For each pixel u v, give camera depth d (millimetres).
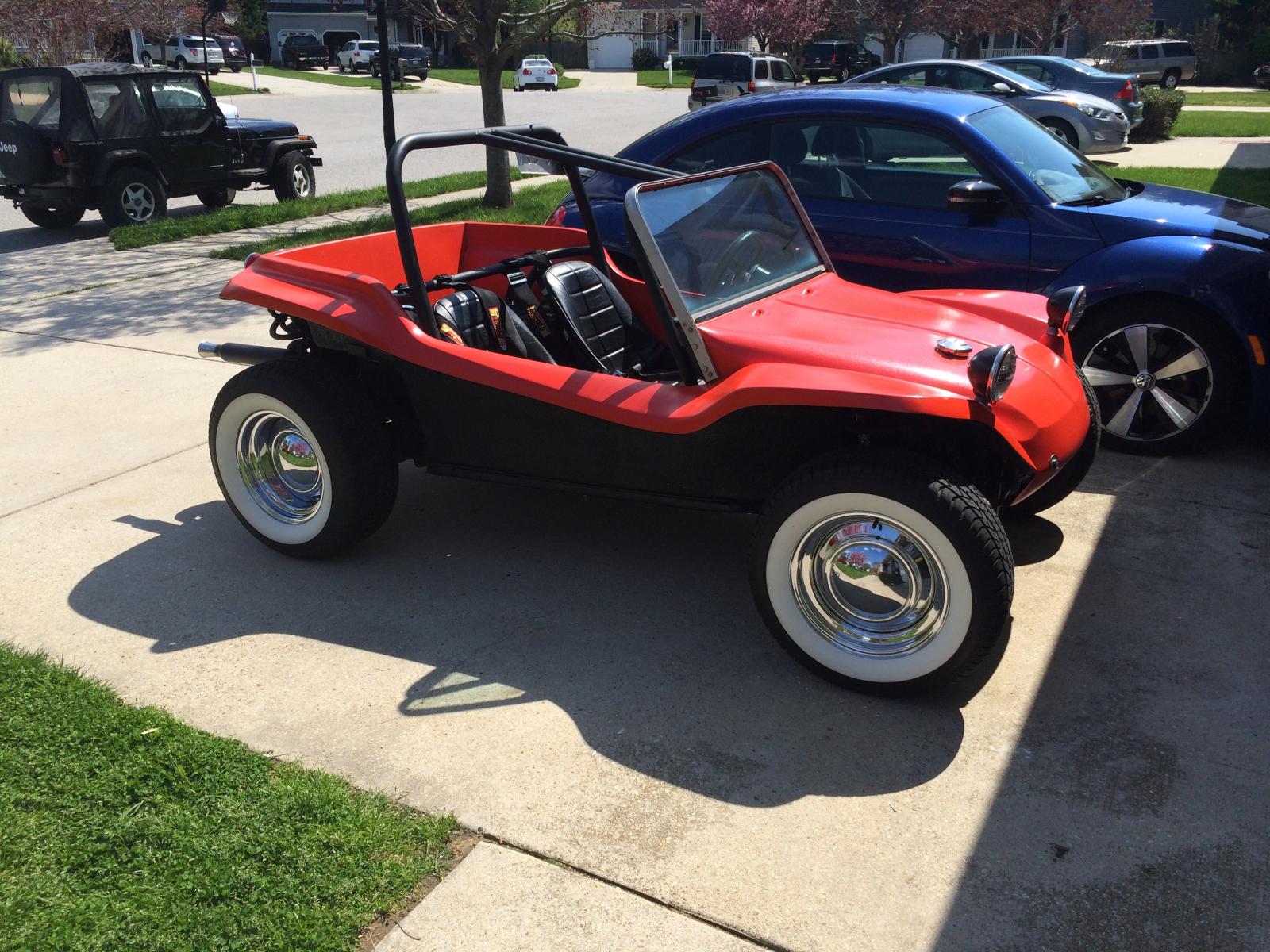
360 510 3947
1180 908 2432
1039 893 2484
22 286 9117
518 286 4324
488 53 11828
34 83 11352
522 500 4734
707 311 3594
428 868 2561
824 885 2523
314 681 3346
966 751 2992
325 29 56156
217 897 2449
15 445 5379
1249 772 2879
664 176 3980
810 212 5602
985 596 2941
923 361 3326
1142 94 18328
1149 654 3438
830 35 43656
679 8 56750
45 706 3121
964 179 5246
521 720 3146
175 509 4637
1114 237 4953
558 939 2375
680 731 3092
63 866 2529
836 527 3156
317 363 3965
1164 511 4449
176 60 41156
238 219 11633
